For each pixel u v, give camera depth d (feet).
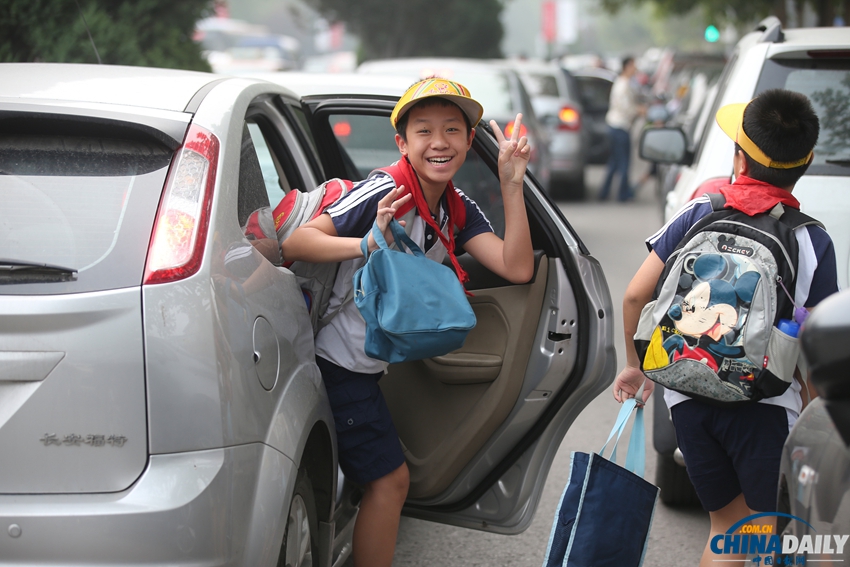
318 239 23.58
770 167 22.31
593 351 26.50
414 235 24.35
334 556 27.50
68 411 18.52
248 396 19.93
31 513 18.28
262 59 235.81
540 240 26.91
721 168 35.50
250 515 19.69
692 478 24.62
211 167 20.89
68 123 20.52
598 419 47.37
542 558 32.71
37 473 18.62
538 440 27.43
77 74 23.81
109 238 19.43
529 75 124.77
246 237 22.08
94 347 18.53
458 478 28.04
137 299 18.81
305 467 23.93
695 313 21.89
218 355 19.22
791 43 37.96
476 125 25.36
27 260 19.12
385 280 22.49
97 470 18.60
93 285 18.86
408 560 32.30
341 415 25.25
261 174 24.75
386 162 43.96
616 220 110.01
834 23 123.24
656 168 121.70
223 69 168.96
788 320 21.62
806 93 36.88
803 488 18.45
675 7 184.96
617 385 26.07
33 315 18.43
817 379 14.80
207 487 18.72
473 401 27.63
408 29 231.30
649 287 23.99
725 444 23.44
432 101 23.35
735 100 37.50
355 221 23.94
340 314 25.16
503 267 24.93
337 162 32.53
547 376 26.76
